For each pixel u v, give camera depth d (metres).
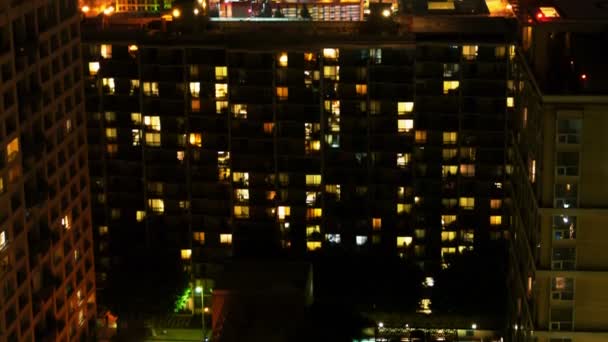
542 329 118.00
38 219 144.00
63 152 154.25
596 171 113.50
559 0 125.00
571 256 115.94
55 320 148.25
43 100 146.75
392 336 199.88
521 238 131.62
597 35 120.00
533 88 120.81
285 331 160.75
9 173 133.88
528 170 125.06
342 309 179.38
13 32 138.12
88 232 164.38
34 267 142.25
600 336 117.56
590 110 112.00
